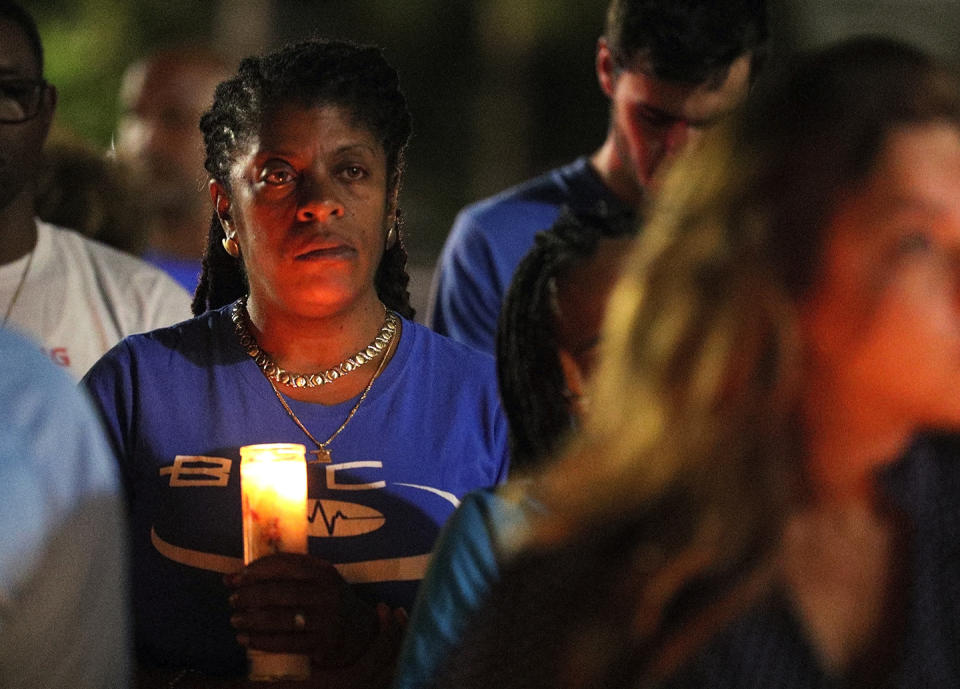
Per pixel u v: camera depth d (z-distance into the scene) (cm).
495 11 6366
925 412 448
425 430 788
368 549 759
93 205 1277
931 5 6144
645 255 467
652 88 1052
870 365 443
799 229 443
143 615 761
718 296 443
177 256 1658
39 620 582
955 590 467
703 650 442
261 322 789
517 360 634
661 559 449
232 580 694
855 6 6134
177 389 780
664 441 446
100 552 605
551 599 473
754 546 440
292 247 757
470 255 1170
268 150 766
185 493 762
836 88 450
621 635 453
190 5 5103
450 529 580
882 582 463
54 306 1020
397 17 6412
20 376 596
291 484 690
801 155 447
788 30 5412
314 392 785
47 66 4309
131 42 4778
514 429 653
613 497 456
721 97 1048
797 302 446
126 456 777
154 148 1650
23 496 574
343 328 784
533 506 529
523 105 6494
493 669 479
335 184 767
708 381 440
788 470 452
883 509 472
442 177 6581
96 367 793
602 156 1166
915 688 455
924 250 438
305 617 688
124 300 1047
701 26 1026
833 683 443
